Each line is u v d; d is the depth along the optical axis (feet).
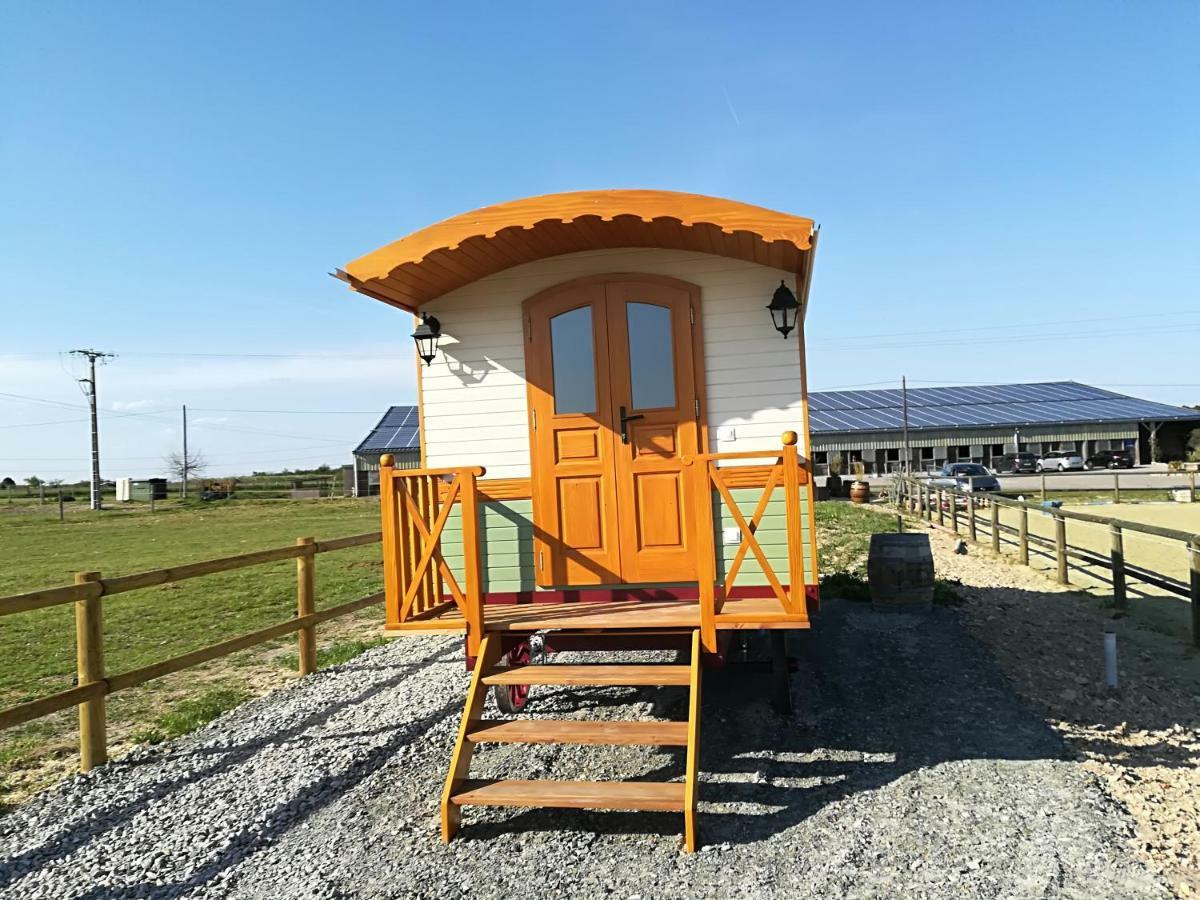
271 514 106.83
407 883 11.71
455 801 12.93
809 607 16.81
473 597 15.51
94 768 16.29
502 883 11.60
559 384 17.92
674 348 17.44
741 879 11.42
